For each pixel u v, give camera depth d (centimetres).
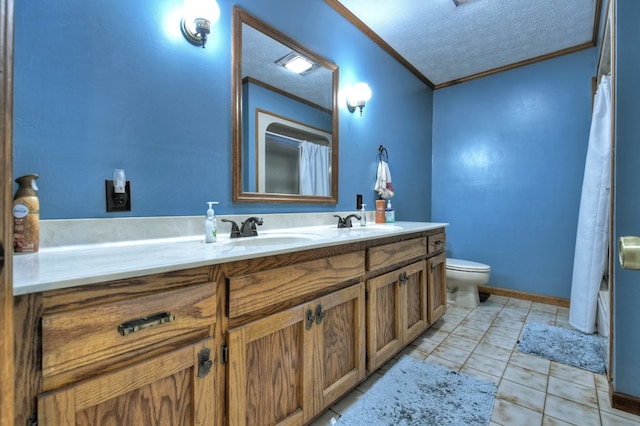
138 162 116
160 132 122
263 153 162
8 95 41
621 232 132
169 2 125
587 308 214
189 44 131
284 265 107
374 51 246
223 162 143
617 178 133
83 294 64
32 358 57
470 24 229
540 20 224
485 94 310
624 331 134
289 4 176
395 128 277
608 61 202
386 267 162
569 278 268
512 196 295
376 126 251
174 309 78
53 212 98
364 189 238
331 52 205
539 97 280
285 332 108
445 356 182
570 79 265
